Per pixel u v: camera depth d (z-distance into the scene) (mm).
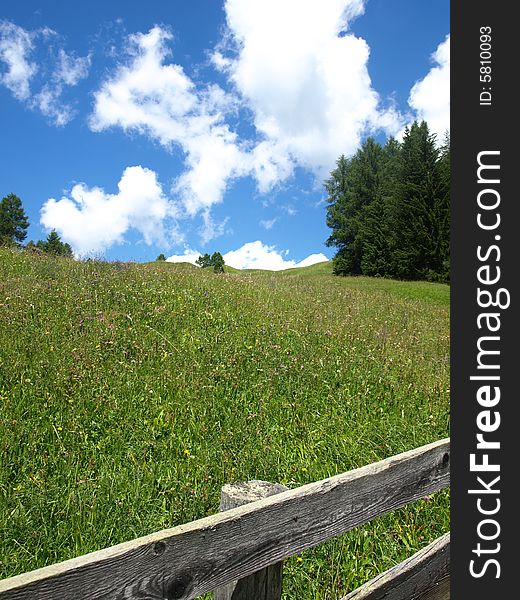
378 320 13031
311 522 1861
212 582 1526
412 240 42188
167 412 5562
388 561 3545
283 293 14312
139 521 3633
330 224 56812
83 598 1214
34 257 12367
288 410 6043
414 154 43219
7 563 3080
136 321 8242
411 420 6180
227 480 4375
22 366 5953
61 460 4371
